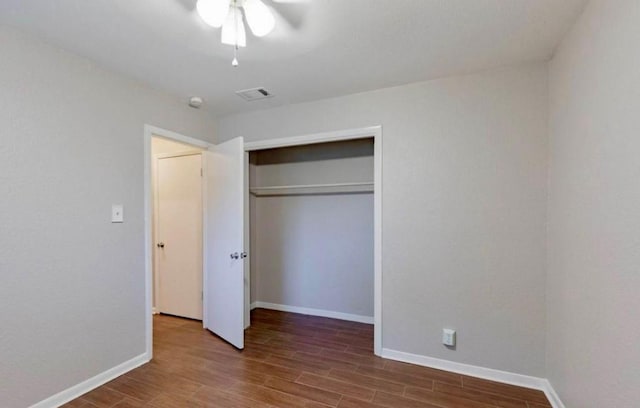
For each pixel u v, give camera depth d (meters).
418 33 1.87
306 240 3.90
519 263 2.25
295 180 3.95
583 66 1.62
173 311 3.75
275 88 2.67
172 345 2.93
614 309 1.32
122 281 2.41
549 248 2.15
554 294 2.05
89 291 2.18
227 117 3.38
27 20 1.72
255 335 3.18
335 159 3.76
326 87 2.66
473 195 2.38
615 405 1.31
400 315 2.61
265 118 3.19
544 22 1.75
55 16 1.69
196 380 2.29
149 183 2.63
